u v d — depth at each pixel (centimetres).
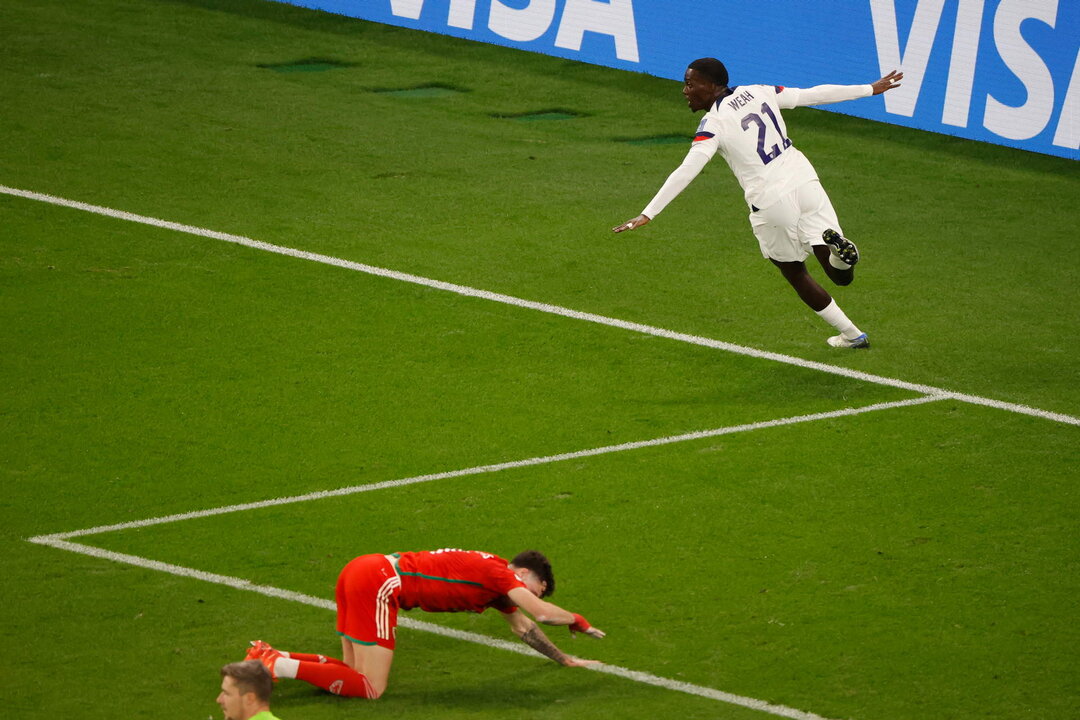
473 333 4462
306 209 5484
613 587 3027
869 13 6788
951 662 2745
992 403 4031
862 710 2583
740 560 3144
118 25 7844
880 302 4862
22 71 6938
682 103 7144
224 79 7100
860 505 3403
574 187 5934
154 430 3725
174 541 3175
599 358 4316
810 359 4350
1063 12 6284
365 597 2572
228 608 2903
